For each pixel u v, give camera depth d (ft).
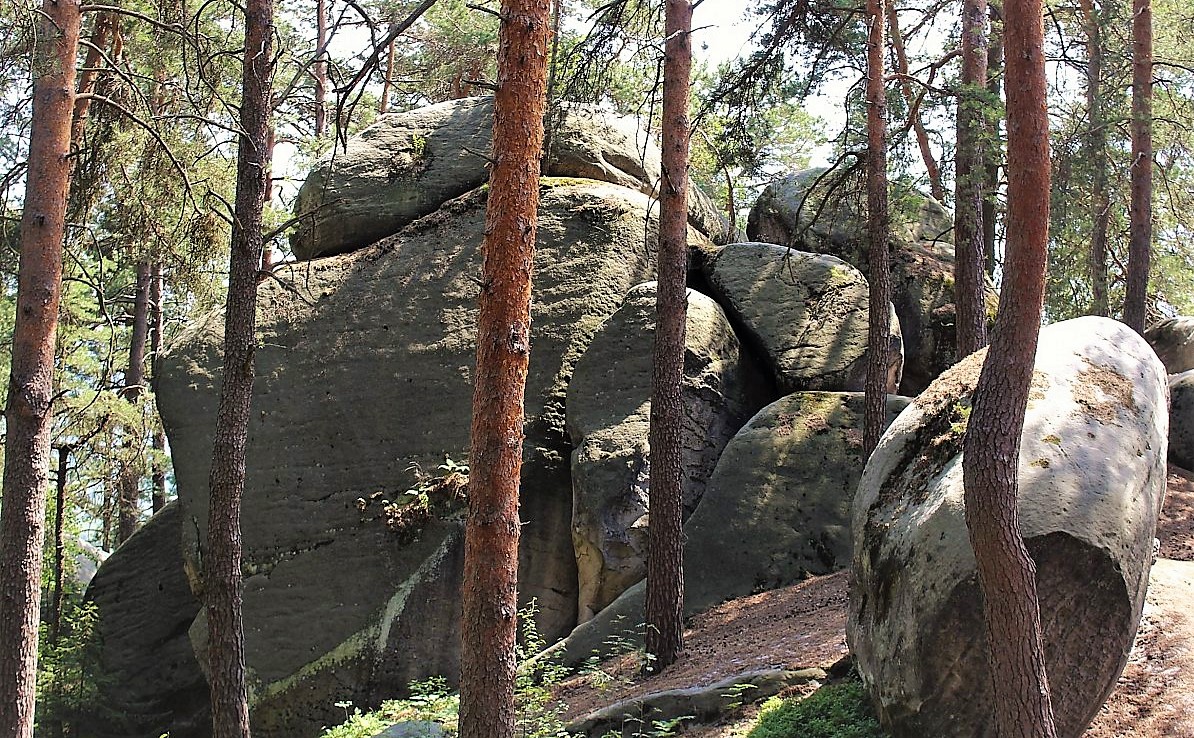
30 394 37.17
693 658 43.57
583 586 52.60
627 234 60.49
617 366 55.93
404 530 55.47
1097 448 28.02
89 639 62.54
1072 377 30.01
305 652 54.85
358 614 54.90
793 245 66.28
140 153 48.98
